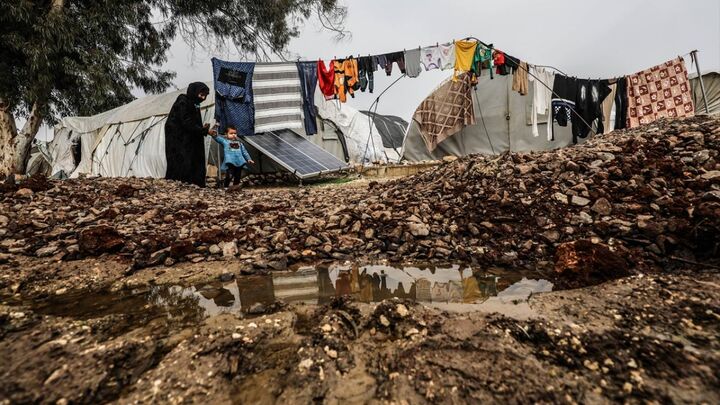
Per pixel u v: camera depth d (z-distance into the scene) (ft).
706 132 15.66
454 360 5.40
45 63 34.01
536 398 4.51
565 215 12.32
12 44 32.78
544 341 5.82
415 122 45.62
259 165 39.52
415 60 33.81
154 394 4.91
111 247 11.89
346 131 52.95
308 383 5.08
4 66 34.58
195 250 12.29
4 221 14.51
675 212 10.66
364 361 5.57
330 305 7.72
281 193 25.05
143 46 54.34
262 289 9.25
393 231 13.32
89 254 11.74
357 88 35.06
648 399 4.37
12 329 6.77
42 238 13.05
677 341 5.42
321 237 13.23
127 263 11.18
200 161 30.19
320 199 21.04
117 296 8.83
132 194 21.48
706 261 8.52
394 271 10.51
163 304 8.27
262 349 6.01
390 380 5.06
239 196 23.80
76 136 54.24
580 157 15.81
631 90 39.29
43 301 8.50
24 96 35.99
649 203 11.66
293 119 34.94
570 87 37.58
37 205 17.11
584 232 11.30
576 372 5.00
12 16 32.58
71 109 56.08
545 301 7.34
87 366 5.51
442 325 6.45
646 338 5.56
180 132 28.89
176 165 29.27
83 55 36.76
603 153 15.64
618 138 20.51
